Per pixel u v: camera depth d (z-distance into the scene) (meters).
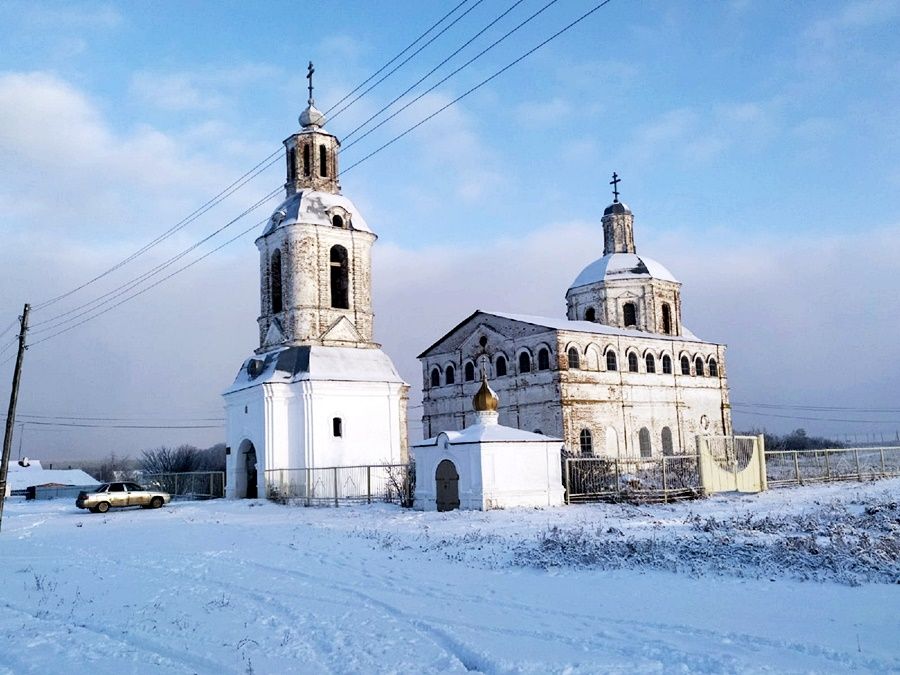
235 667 9.21
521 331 55.91
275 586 14.71
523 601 12.60
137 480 66.94
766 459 40.16
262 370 42.66
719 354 64.44
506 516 25.72
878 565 13.89
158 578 16.05
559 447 30.52
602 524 22.66
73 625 11.69
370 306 44.22
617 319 63.28
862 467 45.31
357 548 19.81
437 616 11.66
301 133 44.75
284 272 42.81
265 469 40.28
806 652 9.15
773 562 14.73
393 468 37.03
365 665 9.19
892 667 8.49
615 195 67.62
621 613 11.45
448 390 62.22
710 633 10.07
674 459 34.84
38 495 64.50
